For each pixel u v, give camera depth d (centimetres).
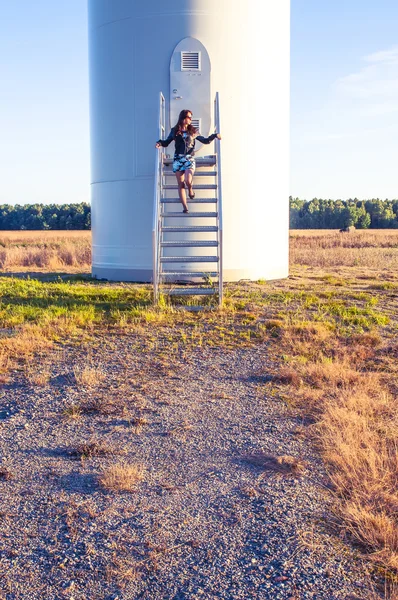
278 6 1357
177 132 1068
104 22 1347
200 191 1279
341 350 757
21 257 2148
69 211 14000
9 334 841
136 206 1330
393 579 316
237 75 1291
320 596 304
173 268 1298
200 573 323
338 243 4016
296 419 551
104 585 314
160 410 574
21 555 341
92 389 635
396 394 612
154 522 373
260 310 997
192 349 782
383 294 1182
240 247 1323
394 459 444
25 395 620
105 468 452
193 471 447
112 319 935
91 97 1429
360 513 372
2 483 429
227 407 582
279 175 1388
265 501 399
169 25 1272
